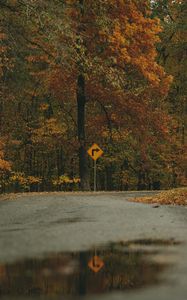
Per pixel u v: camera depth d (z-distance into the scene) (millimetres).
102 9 35406
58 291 5816
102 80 38719
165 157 50844
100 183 62875
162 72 38781
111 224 12695
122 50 36031
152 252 8422
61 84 39625
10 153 50625
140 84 40031
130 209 17141
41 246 9117
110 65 37562
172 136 50469
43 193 30500
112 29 35906
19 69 44188
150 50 38500
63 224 12797
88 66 32906
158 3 52438
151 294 5602
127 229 11648
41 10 30000
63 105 50312
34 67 48406
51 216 15109
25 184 54281
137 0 38062
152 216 14750
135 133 40938
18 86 45156
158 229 11664
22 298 5551
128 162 54000
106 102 40500
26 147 51562
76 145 40469
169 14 52438
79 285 6070
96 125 43344
